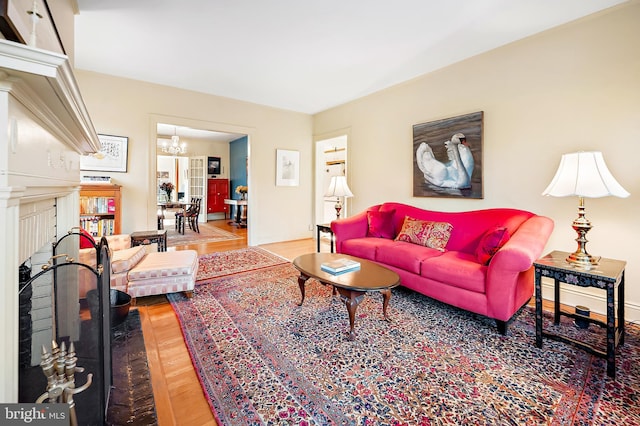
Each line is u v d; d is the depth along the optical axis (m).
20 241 0.98
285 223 5.54
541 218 2.46
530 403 1.39
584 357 1.77
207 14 2.44
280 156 5.39
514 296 2.05
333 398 1.42
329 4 2.30
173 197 9.24
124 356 1.64
